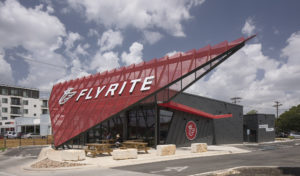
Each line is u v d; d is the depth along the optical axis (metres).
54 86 29.91
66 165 12.64
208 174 9.62
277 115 78.56
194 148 18.67
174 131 23.61
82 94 24.50
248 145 30.42
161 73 19.58
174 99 24.28
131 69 22.09
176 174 10.15
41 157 17.03
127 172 10.77
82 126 21.34
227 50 17.83
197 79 18.78
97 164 12.72
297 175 9.40
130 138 23.69
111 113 19.92
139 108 23.39
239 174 9.64
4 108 81.88
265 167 11.11
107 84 23.09
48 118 58.53
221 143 30.67
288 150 23.61
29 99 88.69
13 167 13.51
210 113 29.53
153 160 14.70
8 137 53.00
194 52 19.06
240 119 35.44
